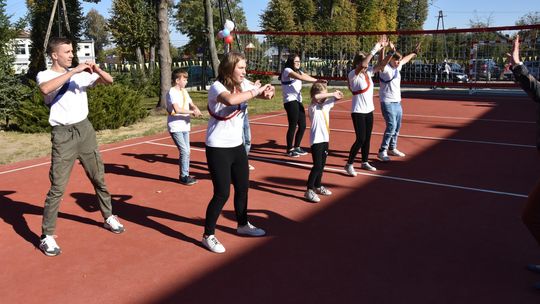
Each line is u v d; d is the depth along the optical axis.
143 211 5.30
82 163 4.38
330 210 5.21
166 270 3.84
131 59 38.72
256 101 17.05
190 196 5.86
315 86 5.33
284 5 30.88
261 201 5.56
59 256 4.14
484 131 10.34
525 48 16.73
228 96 3.64
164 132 10.85
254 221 4.89
